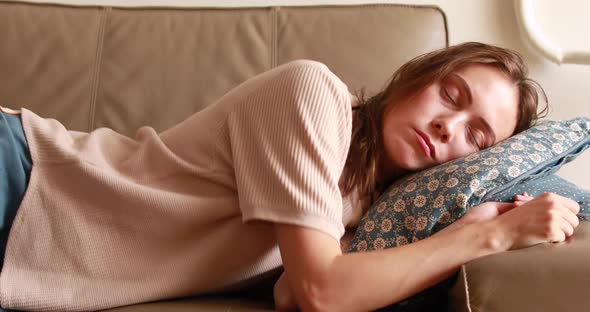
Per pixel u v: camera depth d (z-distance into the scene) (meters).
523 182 0.87
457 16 1.58
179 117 1.23
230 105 0.84
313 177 0.73
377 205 0.90
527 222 0.72
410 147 0.93
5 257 0.76
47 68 1.24
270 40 1.29
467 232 0.72
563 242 0.68
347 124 0.80
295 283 0.70
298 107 0.76
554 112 1.53
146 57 1.26
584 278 0.58
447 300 0.71
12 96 1.21
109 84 1.25
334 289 0.68
